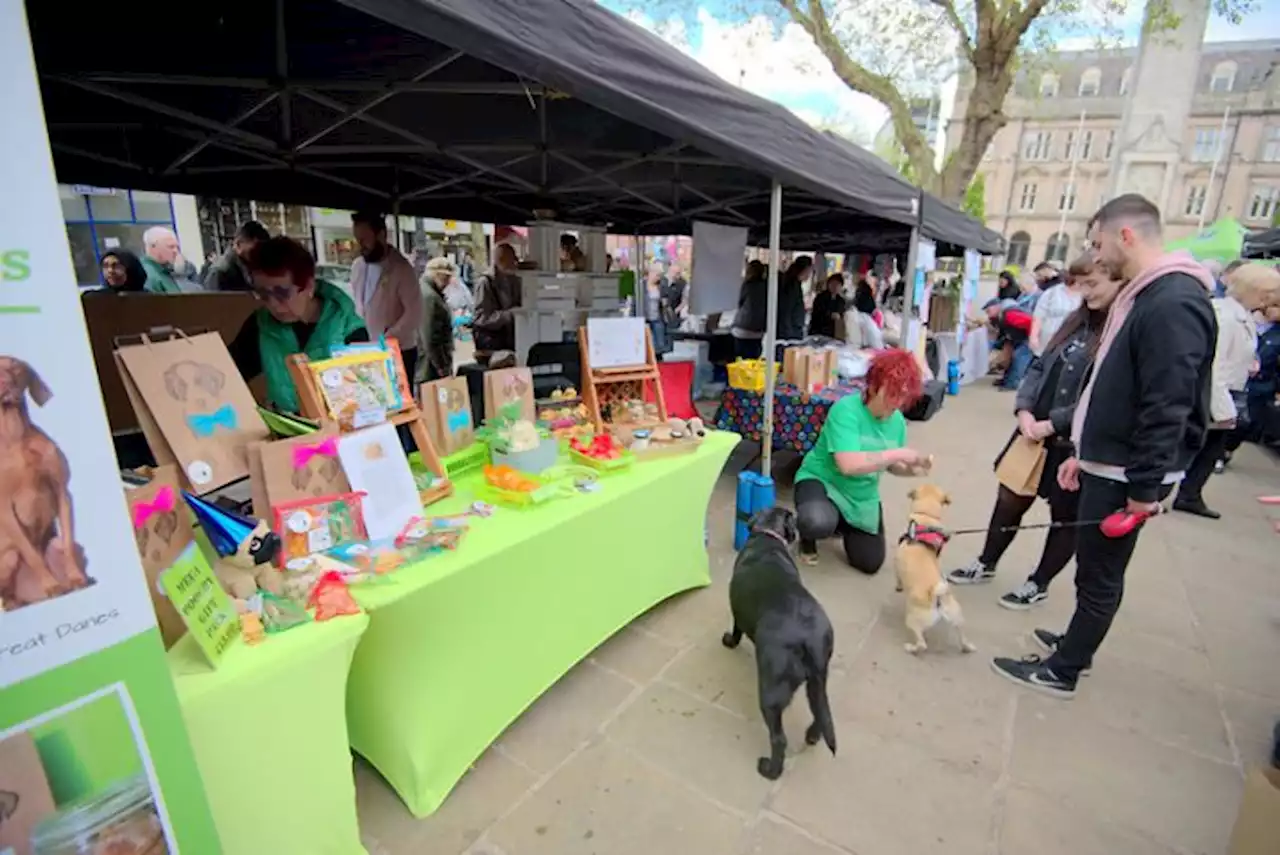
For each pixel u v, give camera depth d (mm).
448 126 3023
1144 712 2133
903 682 2254
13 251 705
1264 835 1276
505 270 5453
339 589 1320
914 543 2422
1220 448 3938
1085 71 40406
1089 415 1963
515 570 1712
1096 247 1918
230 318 3514
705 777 1803
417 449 2043
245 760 1155
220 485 1403
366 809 1668
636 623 2578
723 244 5238
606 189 4570
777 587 1945
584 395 2586
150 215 9422
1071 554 2658
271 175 4238
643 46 1618
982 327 8906
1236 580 3154
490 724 1810
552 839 1596
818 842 1604
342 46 2057
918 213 4371
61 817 825
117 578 837
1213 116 37906
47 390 749
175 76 1921
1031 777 1837
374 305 4066
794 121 2486
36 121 703
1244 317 3879
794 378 3857
